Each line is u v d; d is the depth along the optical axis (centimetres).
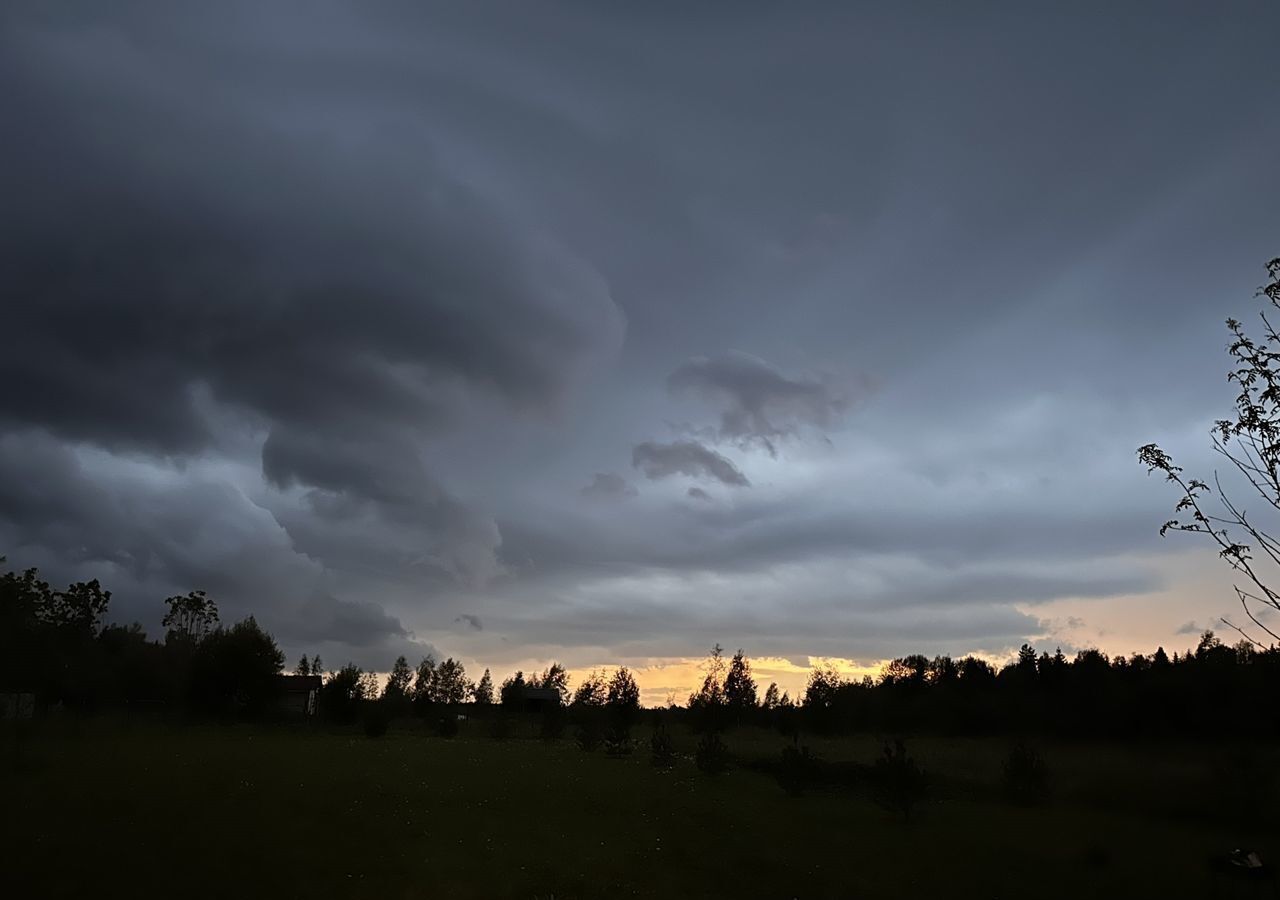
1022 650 8925
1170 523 947
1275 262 942
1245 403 941
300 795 2280
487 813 2197
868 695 7650
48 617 7050
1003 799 2806
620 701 6231
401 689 10238
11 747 3153
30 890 1455
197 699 6228
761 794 2761
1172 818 2508
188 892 1489
